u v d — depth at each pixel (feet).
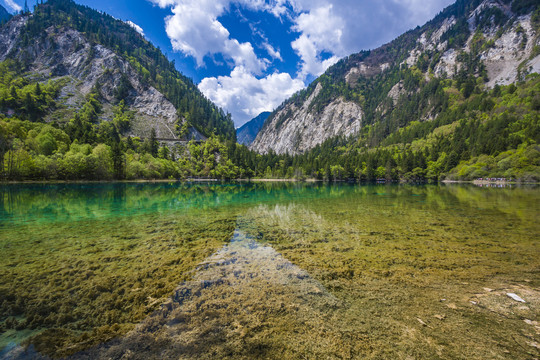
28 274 24.61
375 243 36.01
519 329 14.97
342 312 17.04
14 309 18.07
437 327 15.24
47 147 205.98
